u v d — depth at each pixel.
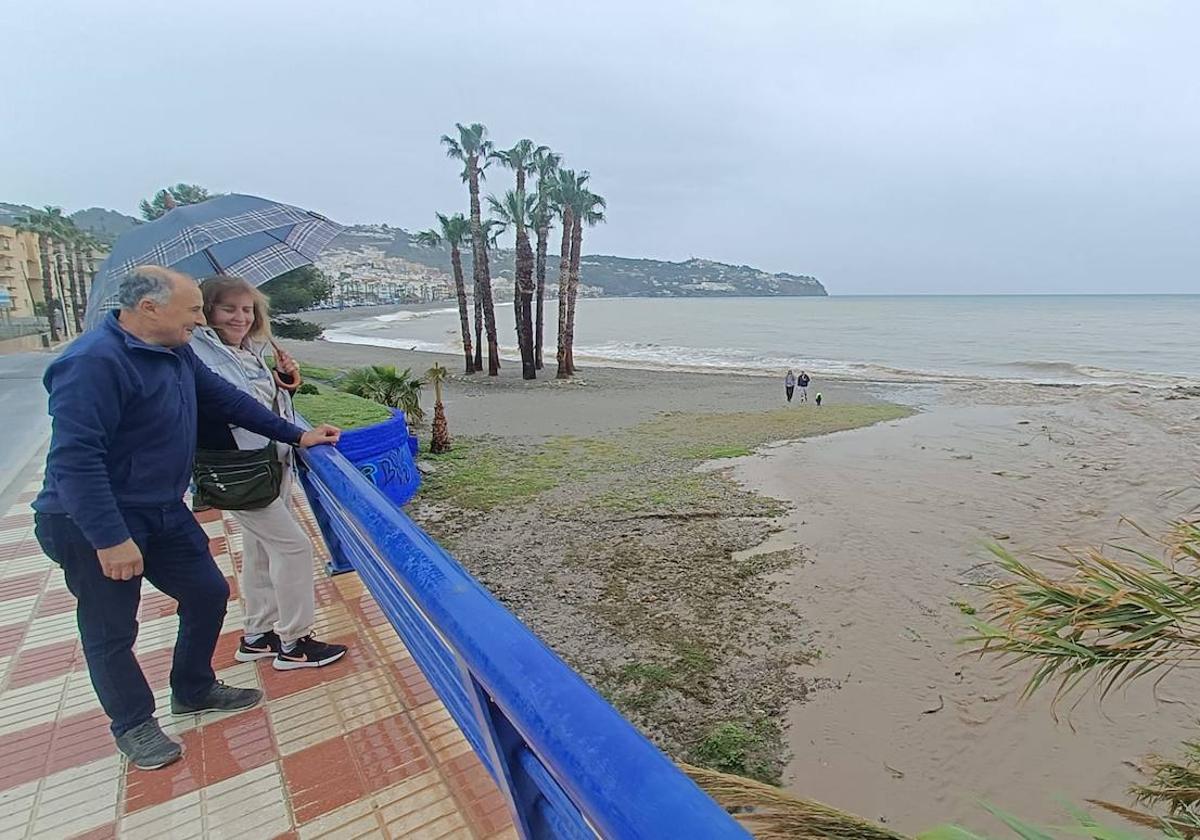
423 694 2.49
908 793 5.07
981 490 12.85
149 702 2.20
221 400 2.33
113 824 1.92
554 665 0.93
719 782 2.11
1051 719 5.71
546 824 1.09
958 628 7.35
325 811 1.95
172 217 3.24
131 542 1.88
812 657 6.84
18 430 8.07
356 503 1.91
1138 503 11.73
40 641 3.02
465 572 1.29
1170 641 2.09
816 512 11.53
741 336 70.69
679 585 8.61
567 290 33.09
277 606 2.66
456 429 19.27
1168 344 55.34
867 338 66.06
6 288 59.56
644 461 15.35
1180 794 2.23
